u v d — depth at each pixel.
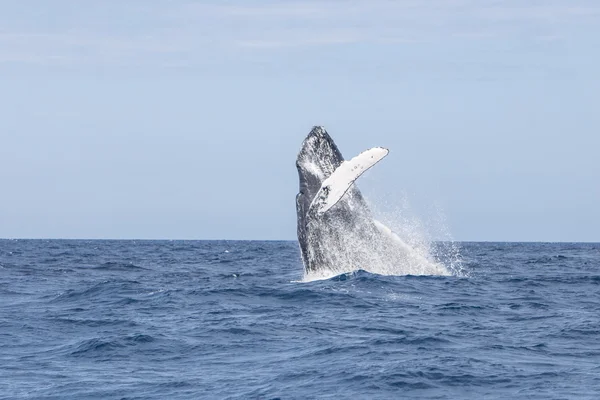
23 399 48.09
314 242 89.88
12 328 73.62
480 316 77.12
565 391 47.16
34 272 155.50
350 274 92.69
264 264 189.00
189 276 136.75
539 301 89.88
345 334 66.50
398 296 86.25
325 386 48.75
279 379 51.06
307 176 87.12
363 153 81.44
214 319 75.25
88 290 103.62
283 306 82.44
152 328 71.06
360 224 92.62
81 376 53.97
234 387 49.56
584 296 97.19
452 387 48.22
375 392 47.12
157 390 49.59
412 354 57.53
